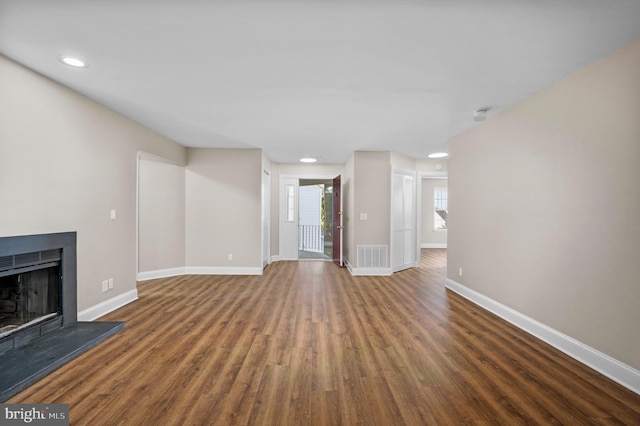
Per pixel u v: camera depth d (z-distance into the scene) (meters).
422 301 4.30
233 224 5.94
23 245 2.61
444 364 2.54
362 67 2.58
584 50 2.29
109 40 2.20
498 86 2.94
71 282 3.14
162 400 2.03
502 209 3.64
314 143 5.39
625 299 2.25
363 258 6.04
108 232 3.69
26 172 2.66
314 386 2.21
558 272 2.83
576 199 2.64
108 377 2.30
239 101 3.37
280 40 2.19
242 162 5.92
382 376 2.35
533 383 2.26
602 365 2.40
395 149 5.88
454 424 1.83
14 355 2.48
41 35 2.14
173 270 5.80
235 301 4.25
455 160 4.82
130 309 3.87
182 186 5.88
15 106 2.54
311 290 4.87
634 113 2.19
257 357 2.63
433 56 2.40
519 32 2.07
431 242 10.47
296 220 7.71
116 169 3.81
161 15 1.91
